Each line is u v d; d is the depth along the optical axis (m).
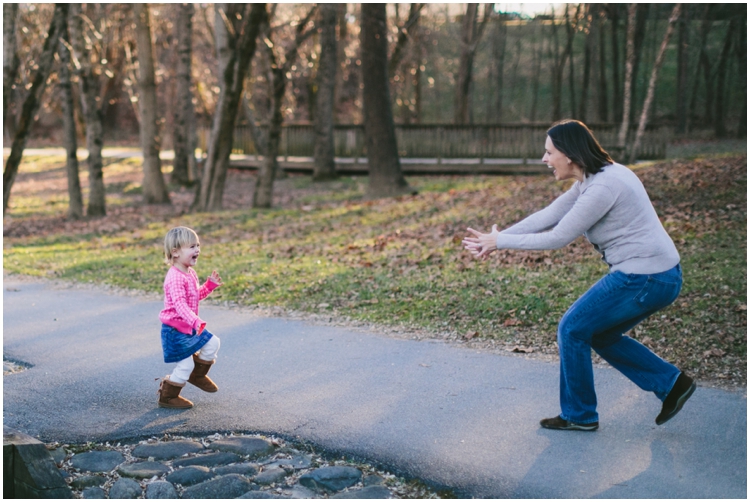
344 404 4.82
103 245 13.23
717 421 4.33
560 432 4.25
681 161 14.20
